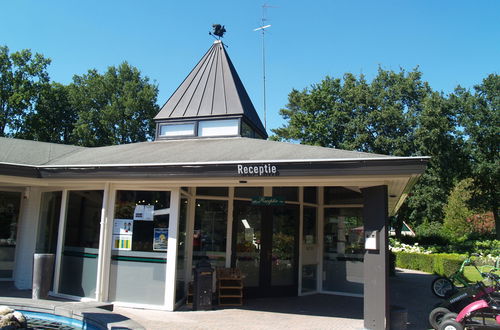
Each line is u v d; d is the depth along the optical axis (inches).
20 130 1318.9
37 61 1350.9
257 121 530.3
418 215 1274.6
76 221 353.1
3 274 415.8
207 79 506.3
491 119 1339.8
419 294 478.6
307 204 429.1
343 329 275.3
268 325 282.5
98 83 1515.7
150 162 298.4
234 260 386.0
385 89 1294.3
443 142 1193.4
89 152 415.8
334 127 1228.5
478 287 276.1
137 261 326.3
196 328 265.1
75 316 212.5
